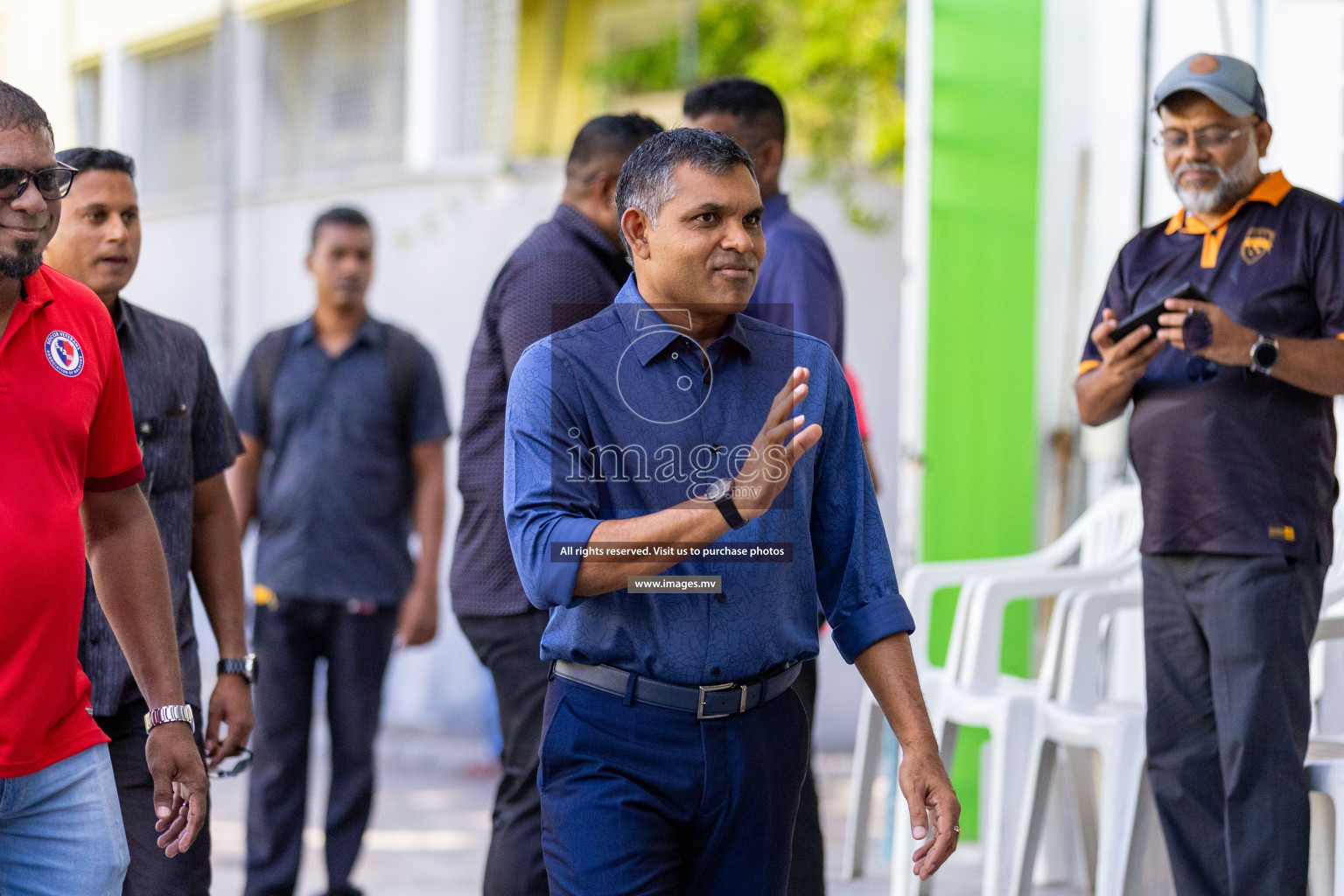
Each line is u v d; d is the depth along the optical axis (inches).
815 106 1248.2
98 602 351.3
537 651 405.7
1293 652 398.9
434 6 1114.1
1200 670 417.4
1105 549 578.6
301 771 559.5
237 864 655.8
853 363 996.6
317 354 591.8
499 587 407.5
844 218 1009.5
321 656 577.6
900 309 1008.9
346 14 1152.2
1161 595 422.0
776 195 458.3
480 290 1031.0
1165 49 624.7
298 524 571.5
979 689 530.0
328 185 1088.2
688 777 279.9
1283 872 391.9
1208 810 418.9
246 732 393.4
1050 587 543.2
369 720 571.5
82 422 279.4
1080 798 546.0
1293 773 396.5
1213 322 389.7
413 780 880.9
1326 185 579.8
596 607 281.3
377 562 579.5
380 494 584.4
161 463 371.2
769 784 285.4
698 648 279.0
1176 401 413.1
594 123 412.2
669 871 281.1
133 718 357.7
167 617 308.3
